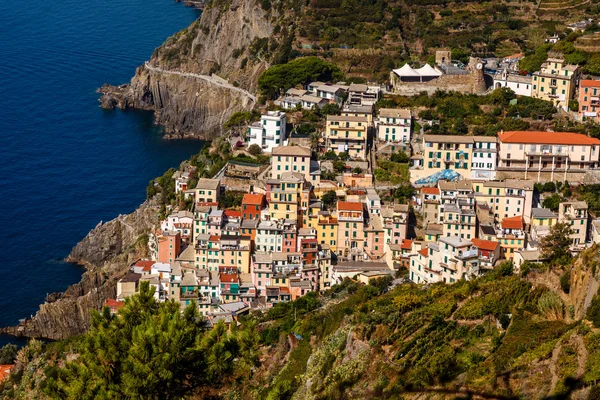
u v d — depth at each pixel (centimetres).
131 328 15450
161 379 14712
